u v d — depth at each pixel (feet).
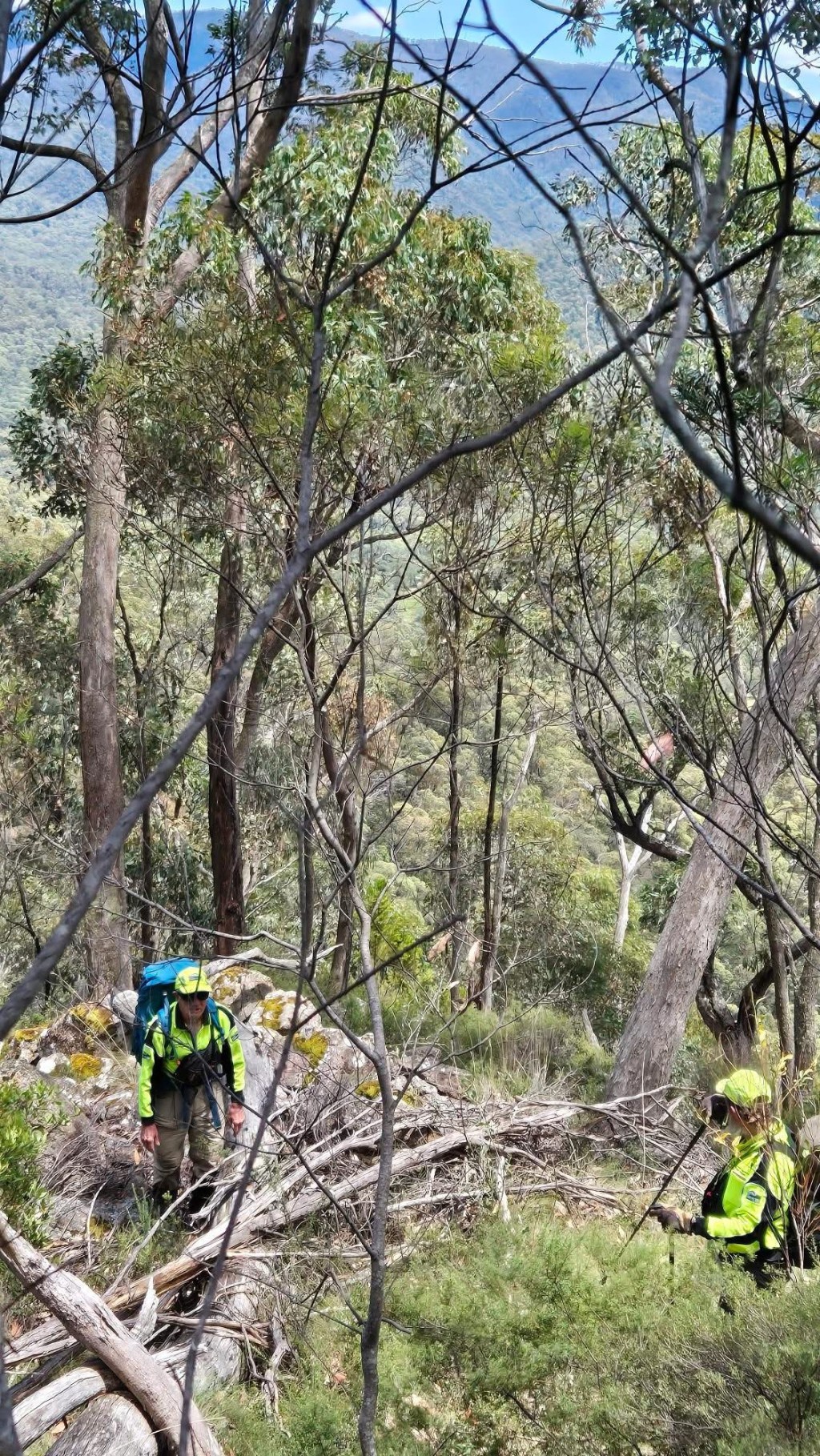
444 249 33.32
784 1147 13.89
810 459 9.75
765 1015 40.42
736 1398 11.14
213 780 45.11
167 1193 18.33
